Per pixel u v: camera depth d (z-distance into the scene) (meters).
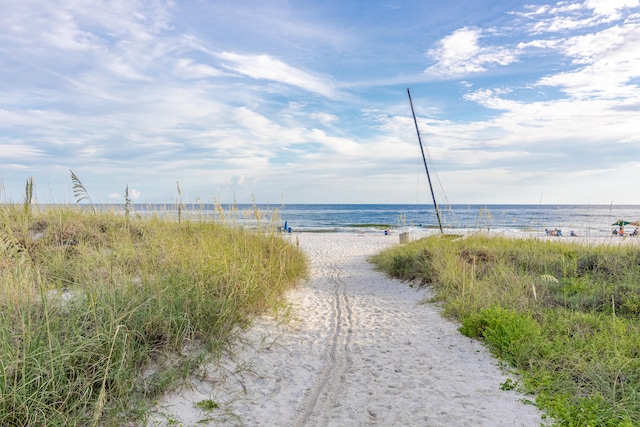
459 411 4.25
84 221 9.19
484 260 11.12
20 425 3.29
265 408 4.45
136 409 3.87
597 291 7.79
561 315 6.75
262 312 7.29
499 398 4.48
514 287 8.15
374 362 5.77
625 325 6.03
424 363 5.66
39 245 7.28
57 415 3.47
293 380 5.16
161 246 7.04
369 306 9.07
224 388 4.70
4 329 3.80
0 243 5.20
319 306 8.99
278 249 10.22
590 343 5.45
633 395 4.10
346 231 36.78
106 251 7.03
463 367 5.44
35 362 3.65
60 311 4.64
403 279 11.78
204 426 3.97
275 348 6.04
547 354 5.30
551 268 9.98
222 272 6.76
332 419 4.23
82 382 3.89
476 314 6.88
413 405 4.45
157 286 5.46
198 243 7.88
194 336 5.30
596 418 3.81
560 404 4.05
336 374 5.38
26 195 9.49
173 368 4.54
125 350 4.30
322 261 17.36
